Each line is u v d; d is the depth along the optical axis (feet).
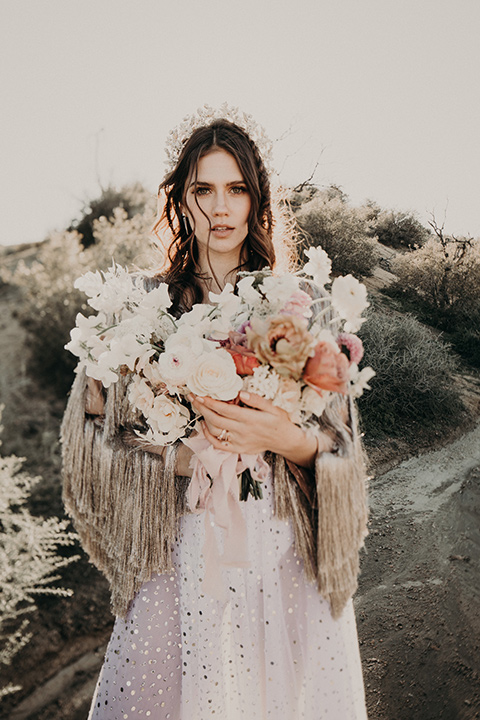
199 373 3.30
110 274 4.00
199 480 3.89
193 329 3.43
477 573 6.75
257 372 3.29
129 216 18.07
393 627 6.53
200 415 3.77
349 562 3.86
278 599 3.90
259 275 4.02
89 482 4.36
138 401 3.70
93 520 4.39
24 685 7.31
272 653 3.84
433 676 5.99
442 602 6.64
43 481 11.94
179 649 4.29
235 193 4.34
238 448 3.62
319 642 3.88
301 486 3.92
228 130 4.33
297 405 3.45
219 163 4.26
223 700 4.17
